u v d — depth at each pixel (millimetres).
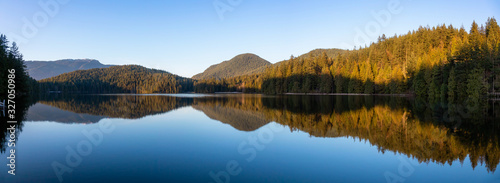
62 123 21703
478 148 13148
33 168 9906
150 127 19812
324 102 46250
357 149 13047
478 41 49750
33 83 108750
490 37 67750
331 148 13242
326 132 17531
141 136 16109
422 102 43219
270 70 120750
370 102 44906
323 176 9367
